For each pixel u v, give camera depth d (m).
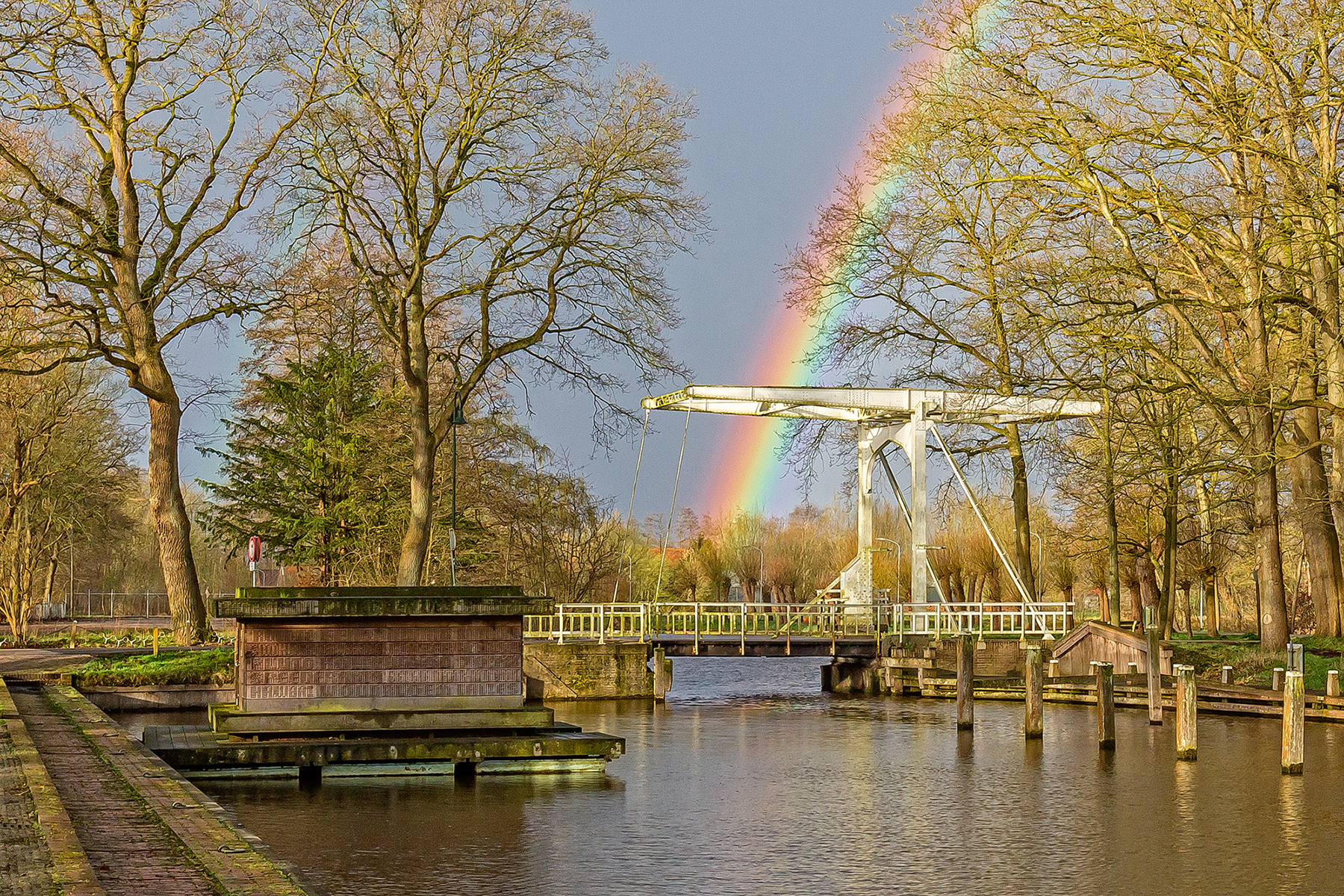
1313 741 26.09
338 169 39.06
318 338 50.03
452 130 39.22
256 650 20.38
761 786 20.84
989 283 38.41
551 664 37.75
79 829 12.57
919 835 16.80
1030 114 29.94
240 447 49.38
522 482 53.88
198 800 14.08
